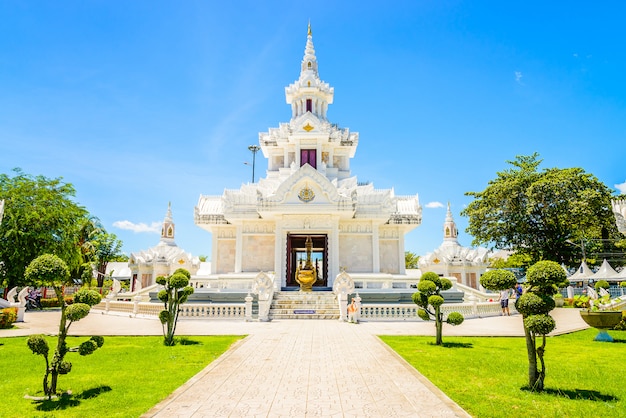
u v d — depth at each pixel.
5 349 16.31
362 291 29.70
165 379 11.15
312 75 44.31
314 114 43.91
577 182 45.06
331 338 18.28
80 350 10.08
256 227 38.34
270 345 16.34
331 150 42.12
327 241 35.53
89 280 53.78
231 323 24.69
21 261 39.50
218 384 10.54
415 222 39.38
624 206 32.44
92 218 72.00
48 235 40.31
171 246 53.25
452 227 54.72
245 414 8.32
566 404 8.95
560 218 45.53
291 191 35.00
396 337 18.70
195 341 17.50
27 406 8.98
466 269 50.69
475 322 26.14
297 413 8.38
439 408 8.68
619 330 21.78
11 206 39.81
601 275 42.53
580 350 15.83
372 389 10.10
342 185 40.16
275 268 34.56
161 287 40.28
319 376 11.36
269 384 10.55
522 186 47.94
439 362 13.24
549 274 10.19
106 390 10.13
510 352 15.09
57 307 47.28
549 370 12.20
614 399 9.35
